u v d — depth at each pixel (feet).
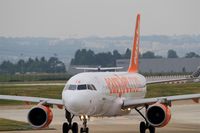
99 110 290.35
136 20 382.83
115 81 312.71
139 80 356.18
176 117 426.10
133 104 304.71
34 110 285.02
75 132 302.04
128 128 350.64
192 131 335.88
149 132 323.98
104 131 333.83
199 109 495.82
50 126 358.64
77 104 273.33
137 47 382.63
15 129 337.52
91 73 301.63
